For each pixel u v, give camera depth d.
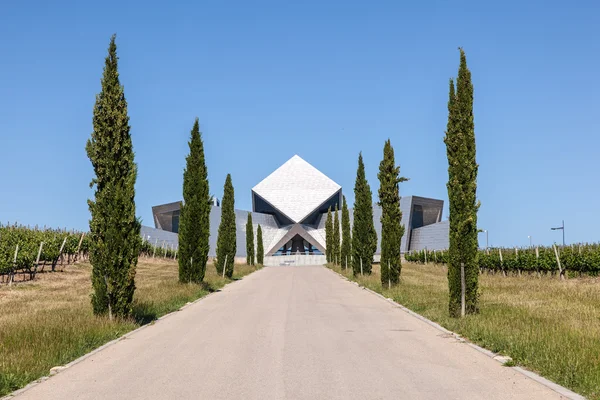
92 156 17.19
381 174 30.03
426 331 14.60
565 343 10.71
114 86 17.47
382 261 29.53
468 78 18.09
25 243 34.47
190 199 31.78
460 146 17.59
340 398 7.87
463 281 16.72
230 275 44.09
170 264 63.44
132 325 16.09
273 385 8.71
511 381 8.80
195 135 32.38
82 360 11.34
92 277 16.98
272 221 117.62
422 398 7.81
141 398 8.11
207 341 13.32
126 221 16.94
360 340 13.13
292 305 21.97
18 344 11.80
